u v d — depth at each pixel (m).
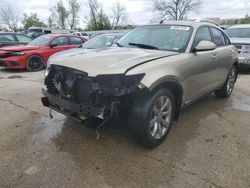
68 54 3.96
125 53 3.65
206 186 2.71
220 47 5.19
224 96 5.88
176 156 3.29
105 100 3.08
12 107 5.08
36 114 4.68
